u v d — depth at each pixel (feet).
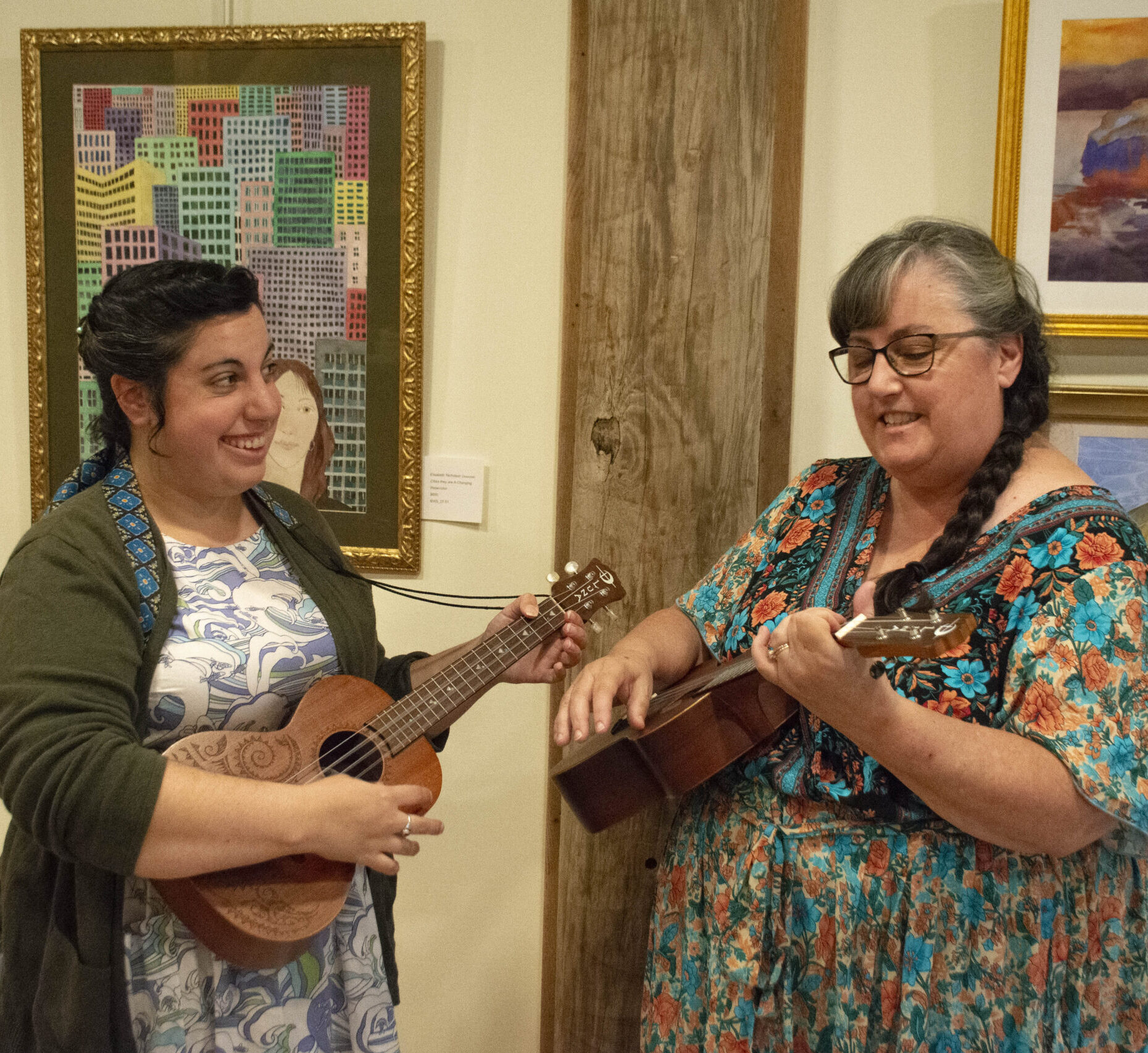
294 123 6.31
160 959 3.75
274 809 3.47
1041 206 5.75
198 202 6.43
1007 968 3.70
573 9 6.17
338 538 6.59
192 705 3.82
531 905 6.75
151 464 4.03
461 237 6.44
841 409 6.23
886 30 6.03
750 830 4.22
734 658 4.50
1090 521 3.67
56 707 3.39
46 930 3.79
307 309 6.43
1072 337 5.85
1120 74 5.61
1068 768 3.38
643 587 5.83
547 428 6.48
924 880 3.78
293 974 4.00
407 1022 6.93
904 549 4.23
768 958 4.10
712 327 5.68
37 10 6.61
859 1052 3.88
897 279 3.83
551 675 4.86
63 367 6.63
